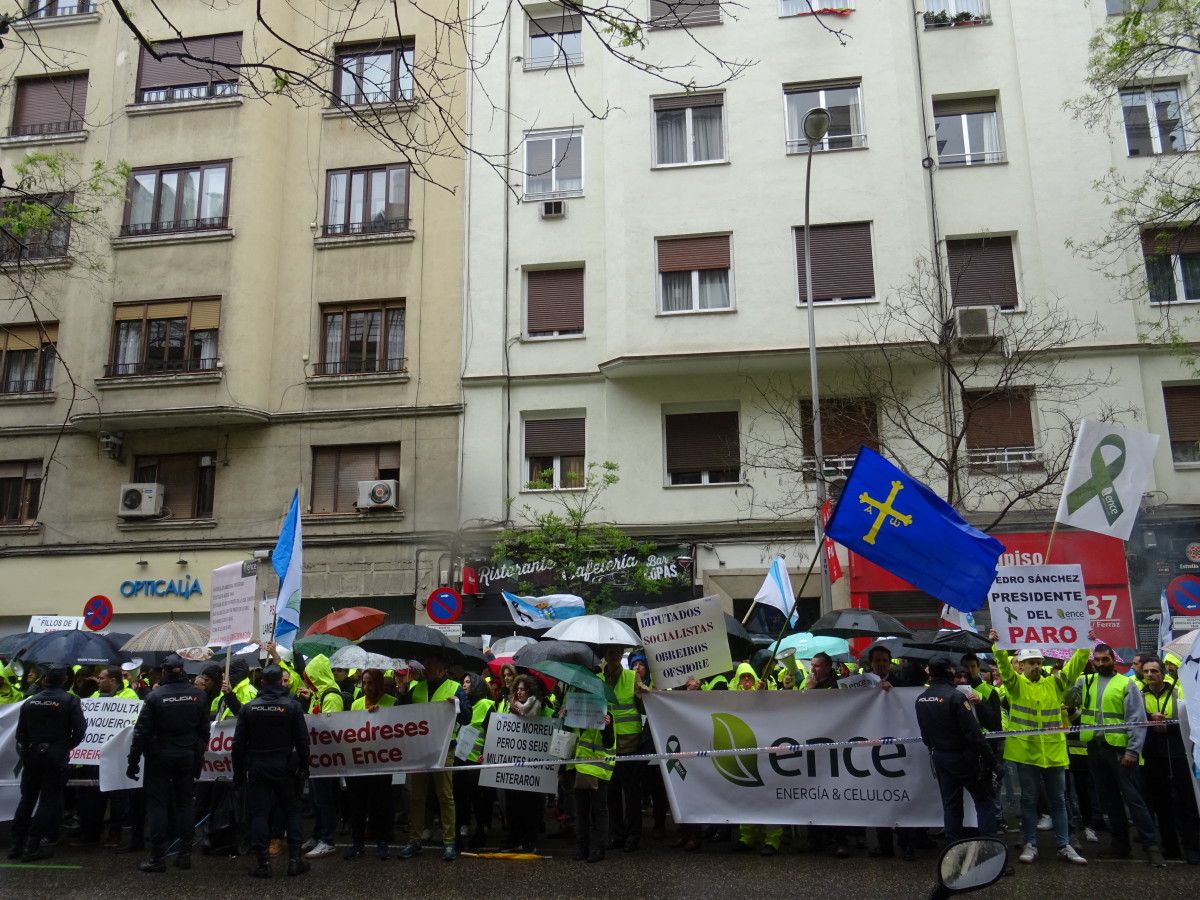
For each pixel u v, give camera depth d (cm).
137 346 2248
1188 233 1986
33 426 2253
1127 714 895
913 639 1136
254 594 1053
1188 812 881
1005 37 2148
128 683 1210
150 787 906
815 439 1730
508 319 2205
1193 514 1892
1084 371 1978
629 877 848
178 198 2284
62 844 1045
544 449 2162
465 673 1166
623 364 2058
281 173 2328
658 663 970
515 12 2316
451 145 2288
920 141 2108
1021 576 930
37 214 1518
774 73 2164
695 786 933
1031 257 2042
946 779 821
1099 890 780
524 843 981
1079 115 1964
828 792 910
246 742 884
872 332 1972
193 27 2336
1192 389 1981
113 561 2205
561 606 1583
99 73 2369
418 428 2181
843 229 2078
